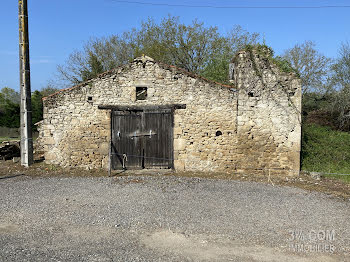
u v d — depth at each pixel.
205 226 5.55
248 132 10.48
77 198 7.19
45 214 6.04
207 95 10.59
